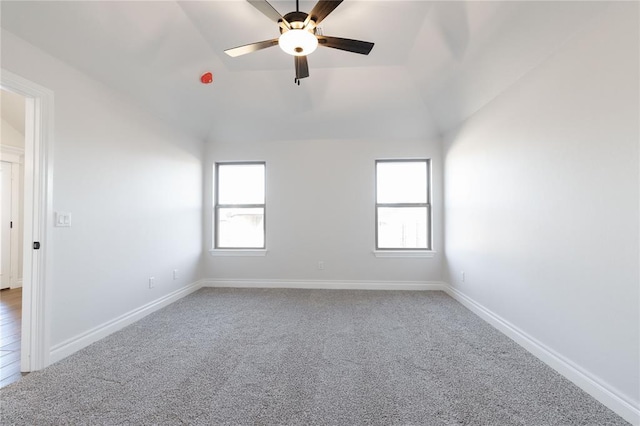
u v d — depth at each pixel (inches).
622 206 59.9
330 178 167.0
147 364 81.0
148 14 89.0
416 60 118.6
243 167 174.9
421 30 101.5
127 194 111.5
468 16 86.9
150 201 125.0
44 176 78.9
